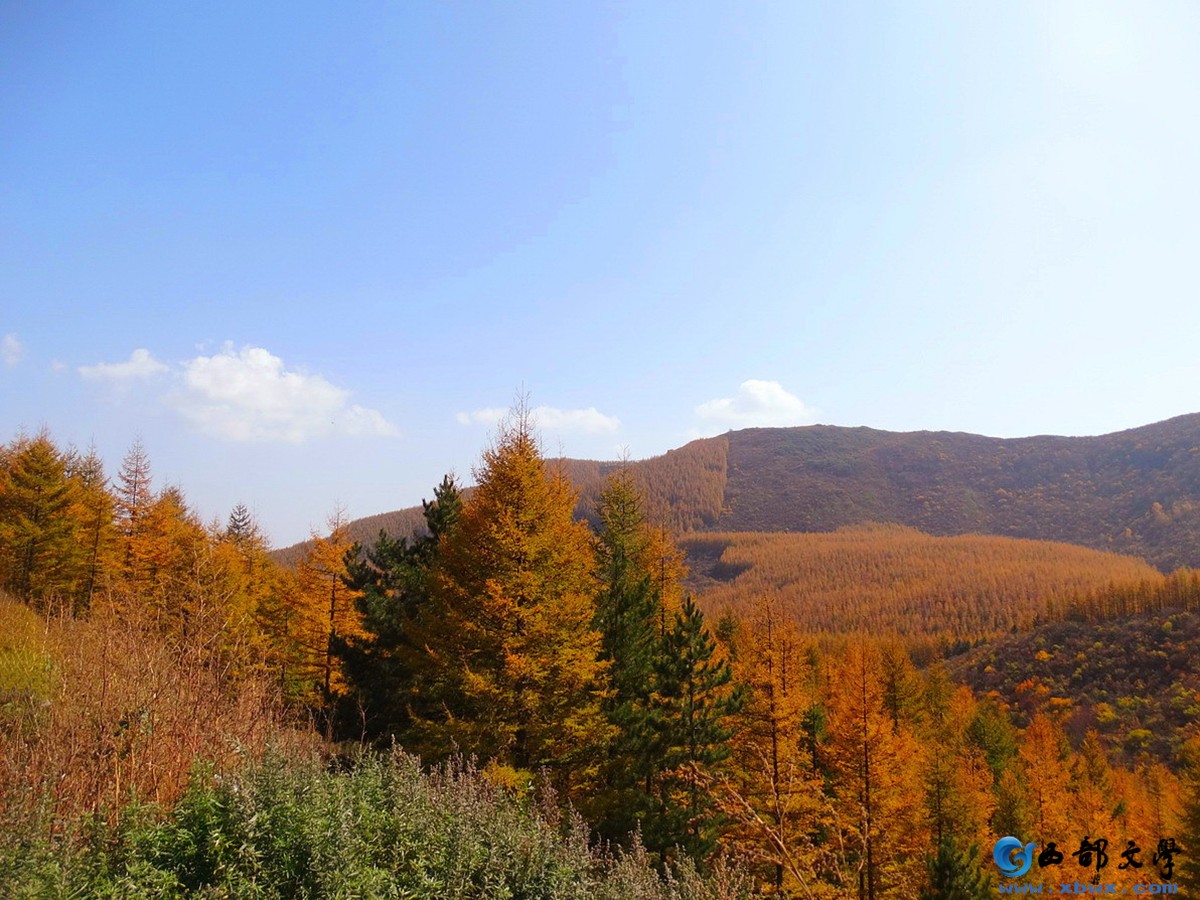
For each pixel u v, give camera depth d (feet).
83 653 28.58
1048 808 109.50
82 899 15.46
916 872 72.49
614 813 54.13
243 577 94.02
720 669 62.64
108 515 107.34
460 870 20.20
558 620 52.26
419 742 55.16
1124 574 654.94
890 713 123.75
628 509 90.79
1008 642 400.47
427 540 79.36
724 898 23.20
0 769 20.81
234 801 18.97
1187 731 242.37
